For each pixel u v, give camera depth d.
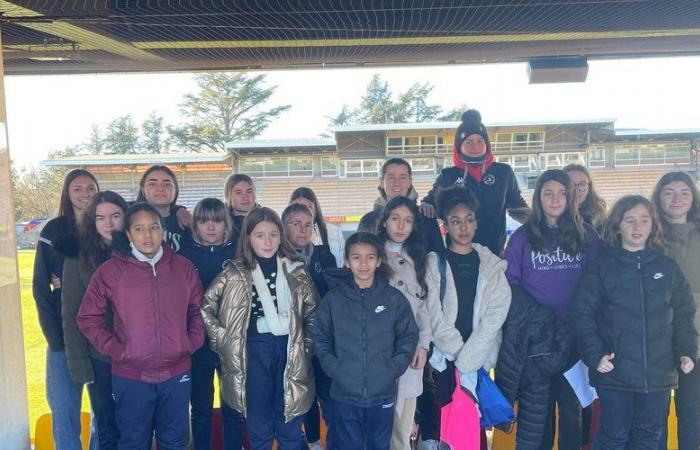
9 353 2.89
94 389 3.27
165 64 5.30
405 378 3.31
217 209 3.60
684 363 2.99
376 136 29.83
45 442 3.85
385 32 4.17
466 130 4.01
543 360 3.24
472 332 3.34
